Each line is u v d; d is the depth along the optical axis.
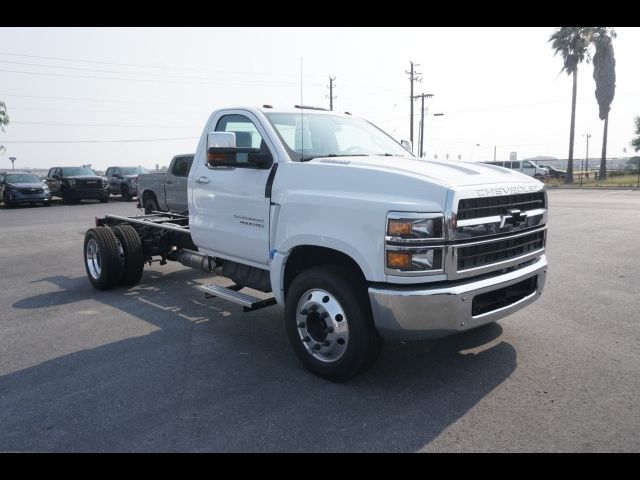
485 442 3.38
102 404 3.97
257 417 3.73
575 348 4.96
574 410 3.77
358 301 4.04
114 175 29.91
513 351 4.91
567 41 39.16
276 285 4.72
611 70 38.91
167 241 7.55
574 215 16.34
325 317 4.19
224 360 4.84
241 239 5.17
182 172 10.17
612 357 4.74
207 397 4.07
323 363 4.30
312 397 4.04
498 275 4.20
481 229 3.96
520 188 4.33
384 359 4.76
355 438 3.44
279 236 4.62
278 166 4.75
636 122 43.28
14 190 24.97
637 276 7.90
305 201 4.34
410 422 3.63
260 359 4.86
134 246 7.45
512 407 3.83
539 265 4.62
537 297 4.67
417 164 4.46
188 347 5.20
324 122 5.51
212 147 4.65
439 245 3.75
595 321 5.77
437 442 3.38
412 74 47.66
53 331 5.74
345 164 4.30
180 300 7.02
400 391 4.11
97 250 7.45
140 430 3.58
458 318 3.83
